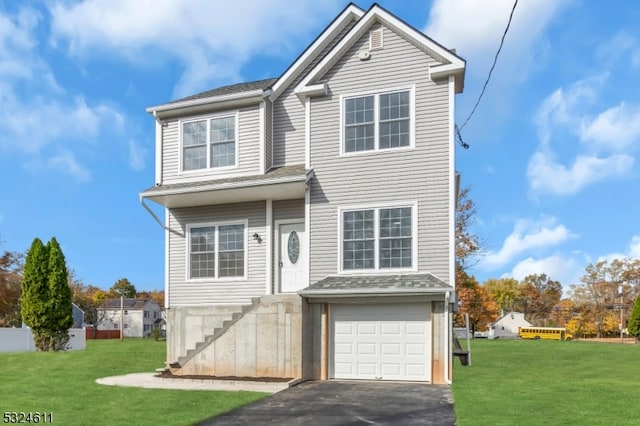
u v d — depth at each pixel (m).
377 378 12.84
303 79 14.96
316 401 9.80
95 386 11.83
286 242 15.67
